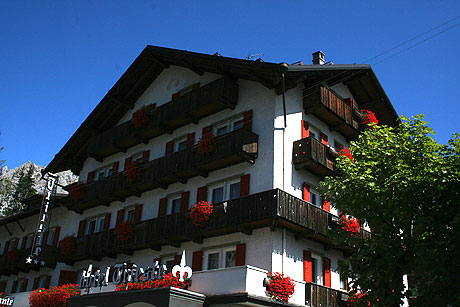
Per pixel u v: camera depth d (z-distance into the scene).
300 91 22.36
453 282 11.20
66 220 30.30
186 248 21.45
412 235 13.13
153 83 28.42
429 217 12.54
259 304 16.08
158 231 21.92
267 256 18.16
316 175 21.67
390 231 13.20
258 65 19.72
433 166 13.14
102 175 29.58
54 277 28.27
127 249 23.78
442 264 11.35
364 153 14.77
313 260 20.55
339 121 23.22
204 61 22.83
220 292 16.52
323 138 22.84
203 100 22.53
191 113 23.47
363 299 12.85
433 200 12.70
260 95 21.55
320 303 18.59
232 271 16.53
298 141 20.73
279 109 20.81
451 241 11.58
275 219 17.77
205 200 21.61
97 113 29.41
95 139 29.25
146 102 28.33
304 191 20.50
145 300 16.25
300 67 20.14
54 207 31.66
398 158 14.09
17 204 58.22
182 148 24.55
